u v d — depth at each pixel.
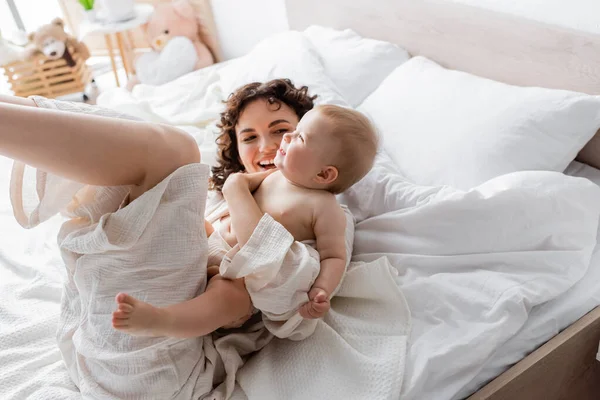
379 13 1.76
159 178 0.89
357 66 1.69
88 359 0.92
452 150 1.27
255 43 2.53
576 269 1.07
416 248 1.10
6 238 1.35
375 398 0.86
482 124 1.25
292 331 0.96
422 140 1.33
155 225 0.88
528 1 1.37
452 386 0.91
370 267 1.01
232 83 1.79
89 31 2.38
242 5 2.45
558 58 1.29
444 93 1.38
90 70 2.72
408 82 1.49
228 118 1.29
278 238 0.94
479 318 0.98
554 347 0.98
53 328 1.06
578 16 1.27
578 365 1.06
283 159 1.05
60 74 2.46
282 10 2.26
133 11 2.50
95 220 0.93
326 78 1.60
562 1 1.29
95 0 2.52
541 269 1.06
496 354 0.97
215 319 0.90
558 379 1.04
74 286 0.99
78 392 0.94
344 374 0.91
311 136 1.02
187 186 0.90
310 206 1.03
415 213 1.11
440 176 1.27
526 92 1.27
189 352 0.92
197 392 0.91
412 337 0.97
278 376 0.94
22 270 1.24
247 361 1.00
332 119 1.02
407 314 1.00
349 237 1.15
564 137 1.21
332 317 1.01
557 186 1.07
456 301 1.01
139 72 2.52
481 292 1.01
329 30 1.91
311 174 1.03
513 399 0.97
